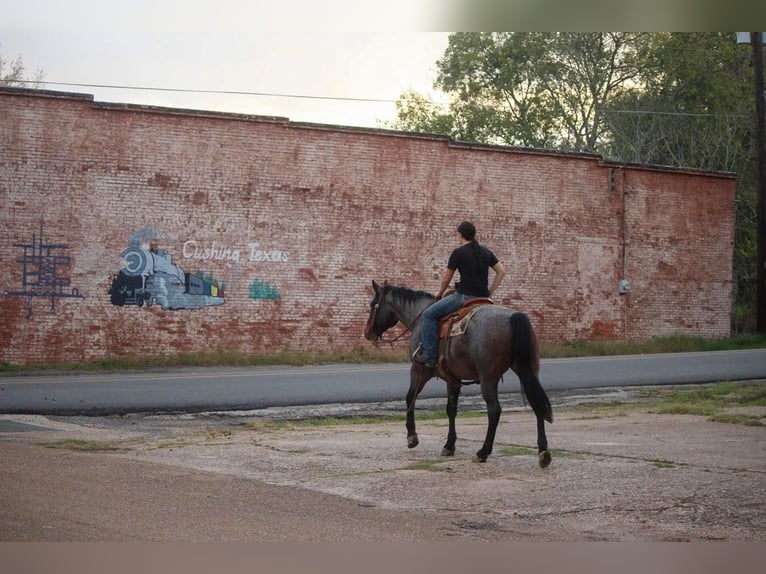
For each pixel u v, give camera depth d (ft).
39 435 39.96
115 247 85.10
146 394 55.21
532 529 23.56
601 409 50.90
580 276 107.96
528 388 31.27
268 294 91.45
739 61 158.20
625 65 159.74
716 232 116.67
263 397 54.54
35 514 23.04
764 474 29.94
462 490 28.22
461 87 171.83
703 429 41.57
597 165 108.88
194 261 88.28
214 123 89.10
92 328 84.12
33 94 82.17
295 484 29.30
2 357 81.05
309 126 93.09
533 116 164.76
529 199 104.94
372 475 30.76
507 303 104.12
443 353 33.94
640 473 30.27
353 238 95.40
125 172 85.51
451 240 100.53
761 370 72.02
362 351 94.02
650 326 112.47
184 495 26.48
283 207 92.17
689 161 151.64
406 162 98.12
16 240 81.71
